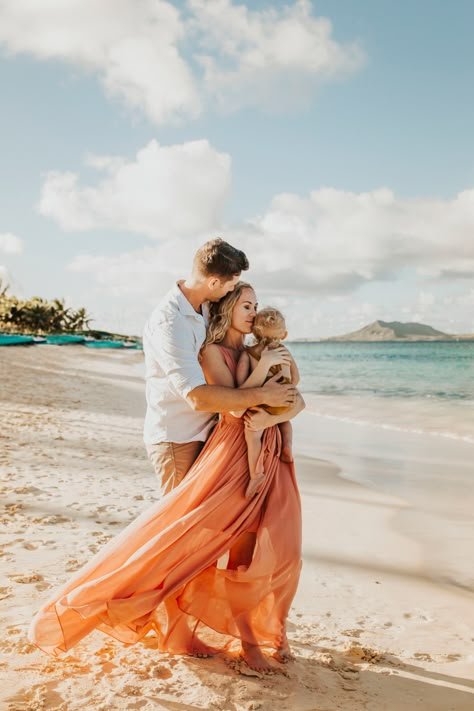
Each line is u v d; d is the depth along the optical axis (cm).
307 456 1126
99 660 300
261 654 301
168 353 304
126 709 255
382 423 1659
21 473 783
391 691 293
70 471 823
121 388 2583
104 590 281
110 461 917
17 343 6294
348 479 916
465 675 319
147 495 712
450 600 449
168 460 321
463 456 1132
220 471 305
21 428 1157
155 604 283
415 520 684
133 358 6675
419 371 4912
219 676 288
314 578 489
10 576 416
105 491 720
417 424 1631
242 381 316
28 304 10062
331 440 1341
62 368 3644
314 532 629
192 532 294
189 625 308
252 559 304
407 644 363
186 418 320
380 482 896
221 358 318
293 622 389
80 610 275
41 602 370
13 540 504
